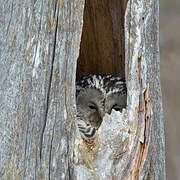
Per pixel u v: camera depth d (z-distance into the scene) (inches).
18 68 357.4
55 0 349.1
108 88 457.1
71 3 346.0
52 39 348.2
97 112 452.1
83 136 352.2
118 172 348.2
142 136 357.7
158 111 388.5
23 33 357.7
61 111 342.6
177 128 726.5
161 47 756.0
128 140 351.6
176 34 761.6
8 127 359.3
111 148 345.7
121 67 475.5
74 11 345.1
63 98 343.0
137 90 359.9
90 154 343.3
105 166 344.5
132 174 353.7
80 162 340.8
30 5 356.5
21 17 361.1
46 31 349.4
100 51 479.5
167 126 728.3
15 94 357.1
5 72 365.1
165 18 775.1
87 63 494.0
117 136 347.3
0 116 365.7
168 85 741.3
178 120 731.4
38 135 346.0
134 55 360.2
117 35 457.4
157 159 385.7
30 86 350.9
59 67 345.4
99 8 450.9
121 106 450.6
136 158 355.3
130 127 353.7
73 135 339.9
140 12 364.8
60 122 342.6
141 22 365.7
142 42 364.5
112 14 448.5
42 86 347.3
